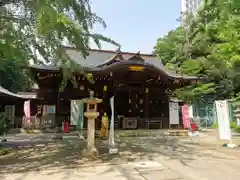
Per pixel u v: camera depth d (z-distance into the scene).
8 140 13.45
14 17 7.66
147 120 18.59
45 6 5.95
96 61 19.84
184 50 25.08
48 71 15.51
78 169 7.13
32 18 7.47
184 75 20.67
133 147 11.20
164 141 13.41
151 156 9.07
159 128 18.52
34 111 20.66
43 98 17.75
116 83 18.27
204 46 21.86
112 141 9.84
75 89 17.88
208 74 21.06
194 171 6.89
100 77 17.95
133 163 7.89
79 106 14.02
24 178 6.22
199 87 20.34
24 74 14.28
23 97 20.17
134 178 6.18
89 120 9.06
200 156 9.10
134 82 18.73
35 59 8.79
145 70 17.36
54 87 17.70
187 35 26.38
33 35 7.78
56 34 7.54
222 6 9.70
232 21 9.95
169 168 7.23
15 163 7.96
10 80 25.19
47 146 11.45
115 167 7.34
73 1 7.77
